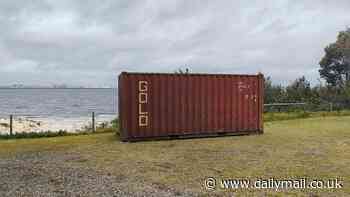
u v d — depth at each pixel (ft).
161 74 56.75
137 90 55.36
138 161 39.11
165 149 47.37
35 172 33.58
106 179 30.94
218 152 44.86
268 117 89.81
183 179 31.07
